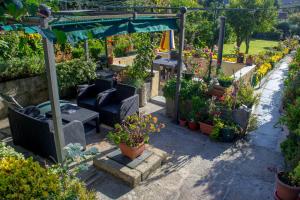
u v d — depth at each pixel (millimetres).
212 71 7691
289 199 3746
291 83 7684
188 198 4027
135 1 6625
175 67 9898
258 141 5820
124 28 4793
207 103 6008
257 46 29312
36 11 1334
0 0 1237
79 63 7734
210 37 18078
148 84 7766
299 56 10297
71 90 8047
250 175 4617
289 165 4367
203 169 4762
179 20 5879
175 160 5016
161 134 6023
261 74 11188
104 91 6379
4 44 3686
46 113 5297
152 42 8219
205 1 26781
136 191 4125
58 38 1490
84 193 3227
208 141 5770
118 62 10414
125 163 4461
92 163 4664
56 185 2852
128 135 4453
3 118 6418
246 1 21031
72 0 3914
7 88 6566
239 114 5789
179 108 6492
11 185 2621
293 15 31531
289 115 4973
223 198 4055
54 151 4371
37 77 7164
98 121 5707
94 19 4148
